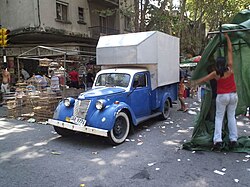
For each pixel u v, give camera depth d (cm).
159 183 425
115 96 680
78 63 1727
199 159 530
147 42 809
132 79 750
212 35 600
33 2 1641
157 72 842
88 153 577
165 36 905
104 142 657
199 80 574
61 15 1848
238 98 607
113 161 526
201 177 446
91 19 2133
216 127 567
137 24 1677
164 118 909
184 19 2084
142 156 553
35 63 1859
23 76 1664
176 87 1041
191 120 909
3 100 1335
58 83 1046
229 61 562
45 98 905
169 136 707
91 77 1549
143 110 789
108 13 2039
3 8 1756
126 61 807
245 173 461
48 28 1709
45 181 437
